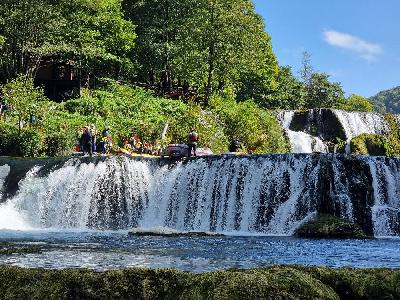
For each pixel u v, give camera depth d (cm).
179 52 5069
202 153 3105
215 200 2634
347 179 2453
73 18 4934
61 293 474
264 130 4469
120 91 4872
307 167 2498
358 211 2394
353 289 472
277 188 2531
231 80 5209
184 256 1213
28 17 4450
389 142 4916
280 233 2448
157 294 469
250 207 2558
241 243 1692
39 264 983
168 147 3053
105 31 5359
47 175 2759
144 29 5741
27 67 4694
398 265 1106
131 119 4119
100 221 2697
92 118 4094
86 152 3212
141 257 1166
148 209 2733
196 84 5409
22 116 3544
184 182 2720
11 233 2172
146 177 2786
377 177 2495
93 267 949
